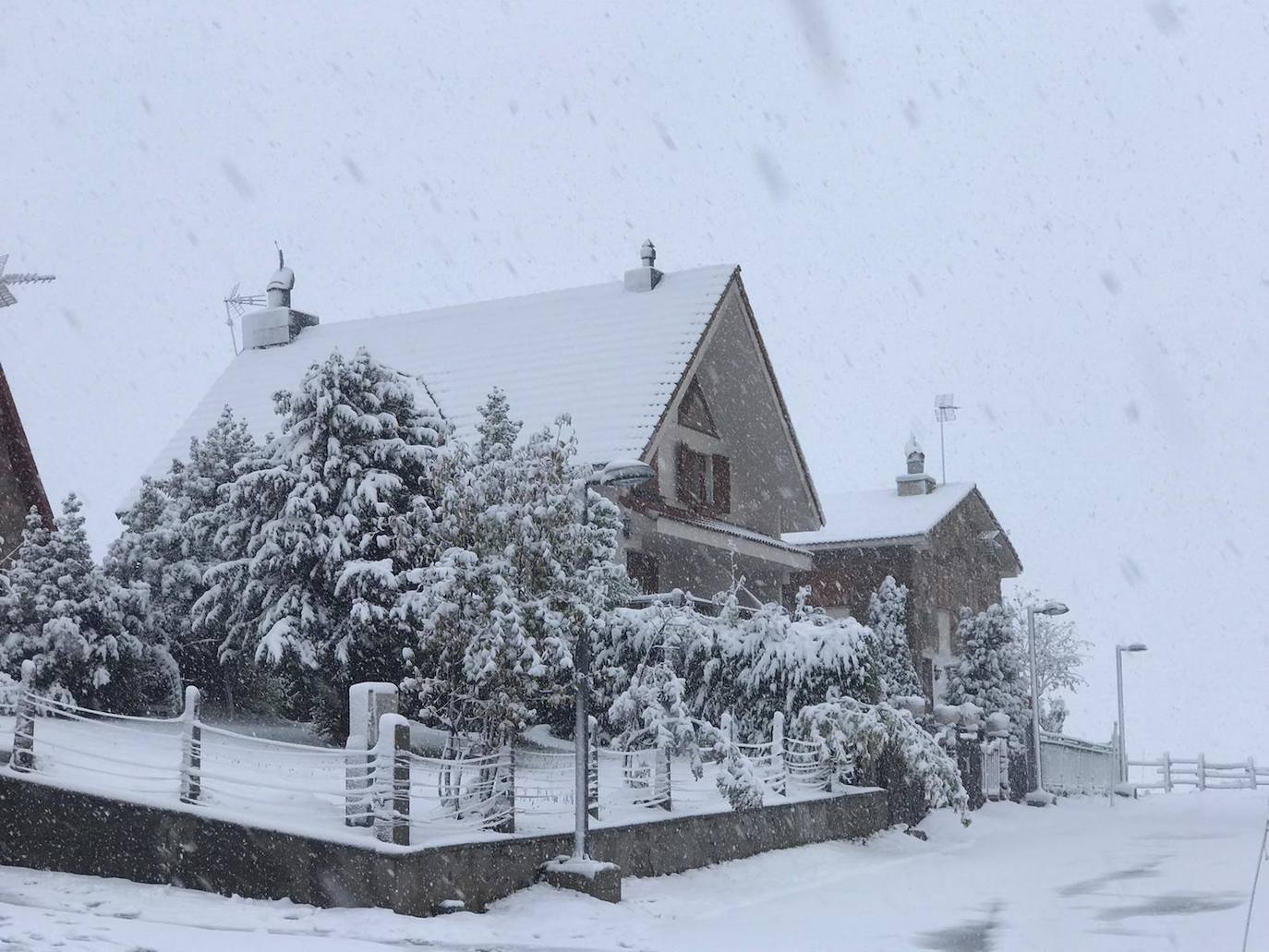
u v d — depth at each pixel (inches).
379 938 543.2
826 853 919.7
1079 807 1534.2
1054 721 2149.4
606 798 792.9
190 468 1097.4
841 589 2027.6
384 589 910.4
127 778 651.5
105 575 964.0
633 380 1341.0
